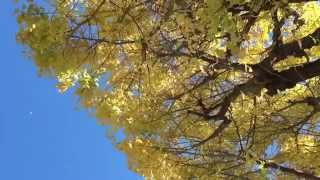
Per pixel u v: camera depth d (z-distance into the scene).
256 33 6.82
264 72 6.23
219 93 6.93
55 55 5.35
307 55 6.19
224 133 7.55
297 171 7.43
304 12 7.20
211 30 4.74
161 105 7.10
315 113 7.02
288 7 5.64
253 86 6.38
